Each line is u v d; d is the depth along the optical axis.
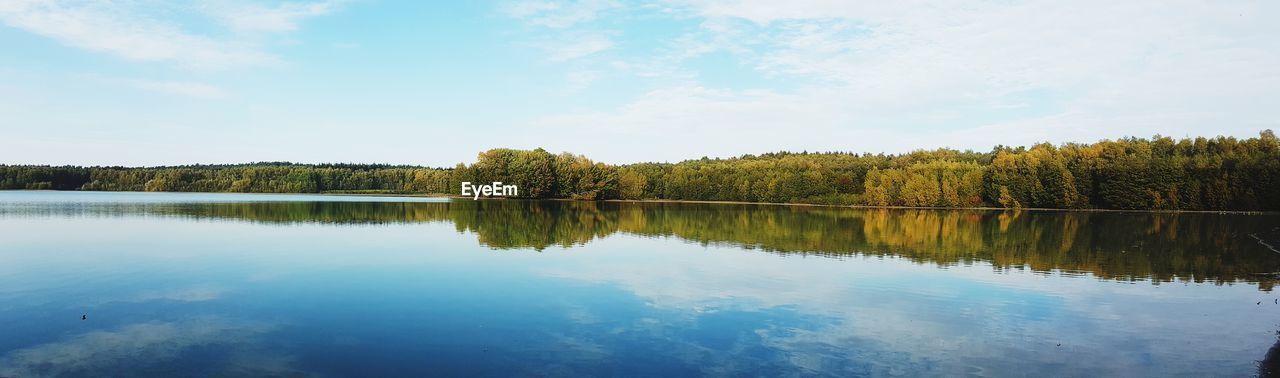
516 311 19.47
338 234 42.97
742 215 75.50
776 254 33.72
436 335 16.81
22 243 35.78
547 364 14.58
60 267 27.11
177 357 14.84
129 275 25.28
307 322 18.05
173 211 68.62
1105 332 17.88
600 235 44.38
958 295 22.73
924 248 37.78
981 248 38.09
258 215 63.06
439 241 39.06
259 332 16.97
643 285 23.78
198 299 20.91
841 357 15.40
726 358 15.20
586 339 16.58
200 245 35.59
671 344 16.25
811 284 24.47
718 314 19.33
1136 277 27.23
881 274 27.19
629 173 143.88
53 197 120.56
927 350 16.00
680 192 140.38
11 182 168.25
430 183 176.88
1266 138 99.94
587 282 24.31
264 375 13.74
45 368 13.98
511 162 136.12
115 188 179.38
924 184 106.25
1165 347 16.47
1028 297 22.56
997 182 102.12
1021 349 16.20
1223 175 87.88
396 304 20.31
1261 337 17.48
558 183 138.38
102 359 14.62
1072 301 21.95
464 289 22.80
